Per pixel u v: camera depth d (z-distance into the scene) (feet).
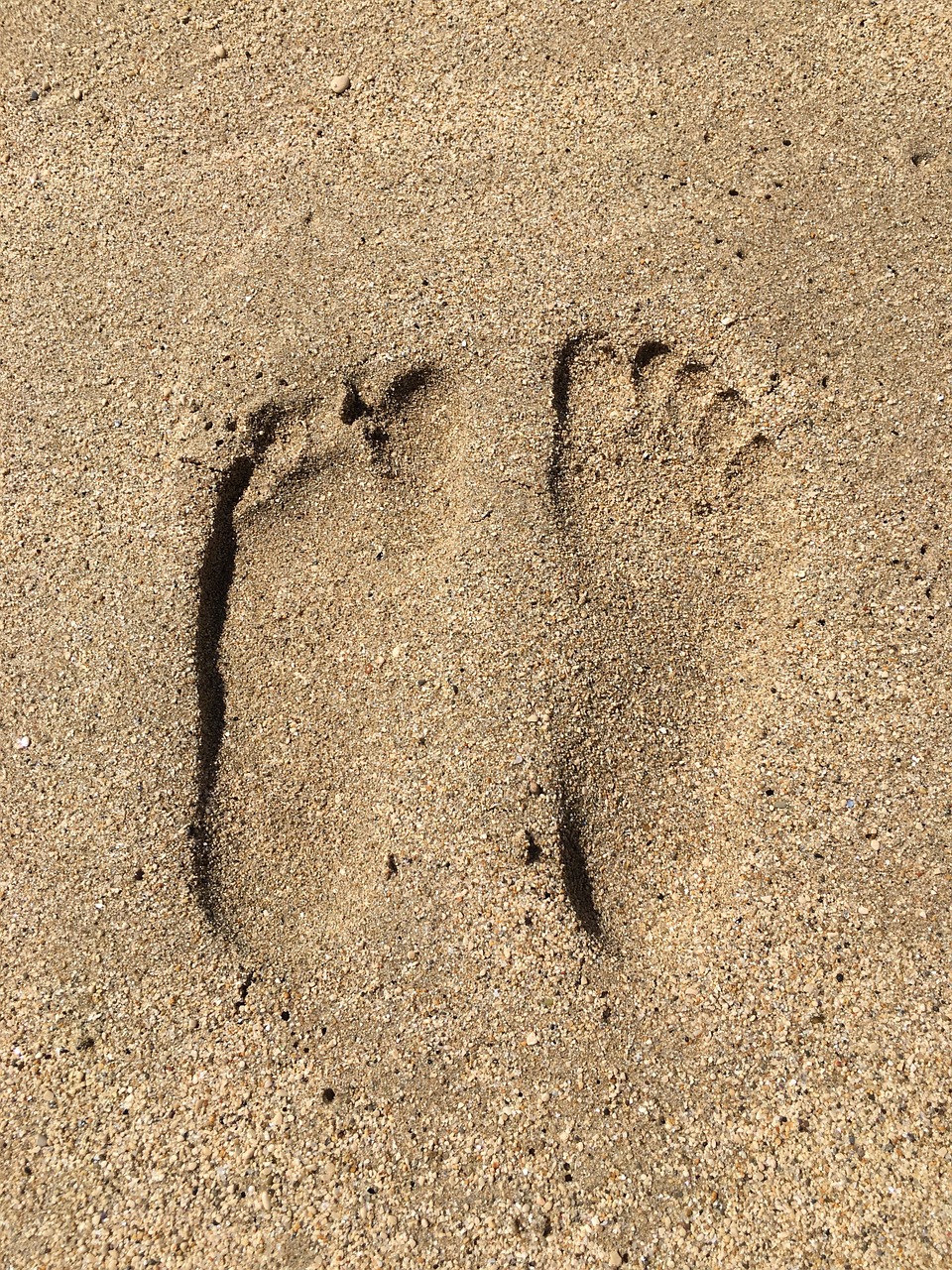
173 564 2.15
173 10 2.33
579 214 2.19
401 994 2.01
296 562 2.16
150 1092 2.00
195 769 2.10
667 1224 1.92
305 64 2.29
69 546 2.17
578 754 2.06
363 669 2.12
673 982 2.01
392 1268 1.92
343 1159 1.96
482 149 2.23
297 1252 1.93
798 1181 1.93
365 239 2.21
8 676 2.15
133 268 2.25
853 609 2.10
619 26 2.27
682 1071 1.97
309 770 2.11
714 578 2.14
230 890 2.07
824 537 2.12
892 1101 1.95
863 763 2.06
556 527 2.11
